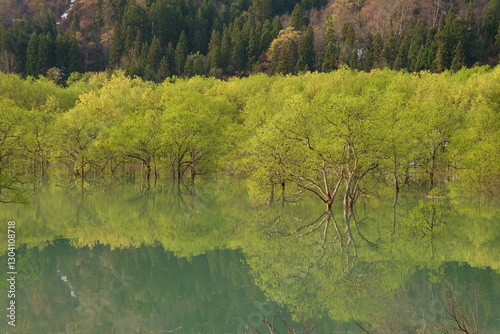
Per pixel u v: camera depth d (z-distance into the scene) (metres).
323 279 21.31
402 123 45.19
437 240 28.83
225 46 146.75
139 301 18.62
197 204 45.06
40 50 144.75
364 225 33.69
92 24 191.12
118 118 70.00
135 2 167.12
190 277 21.70
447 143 53.53
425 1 167.75
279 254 25.92
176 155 62.72
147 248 27.22
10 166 49.38
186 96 68.44
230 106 73.44
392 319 15.89
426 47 119.12
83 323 16.58
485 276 21.09
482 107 53.69
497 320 15.62
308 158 37.59
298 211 40.00
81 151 59.97
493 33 120.94
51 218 36.91
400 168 48.47
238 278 21.53
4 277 21.48
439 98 57.88
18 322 16.56
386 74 88.06
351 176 36.94
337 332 15.23
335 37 152.62
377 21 169.25
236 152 56.03
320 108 37.06
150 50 141.38
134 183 63.59
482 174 49.25
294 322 16.41
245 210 41.25
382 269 22.67
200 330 15.88
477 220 35.00
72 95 92.12
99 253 25.94
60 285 20.52
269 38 150.62
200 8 182.38
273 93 76.44
